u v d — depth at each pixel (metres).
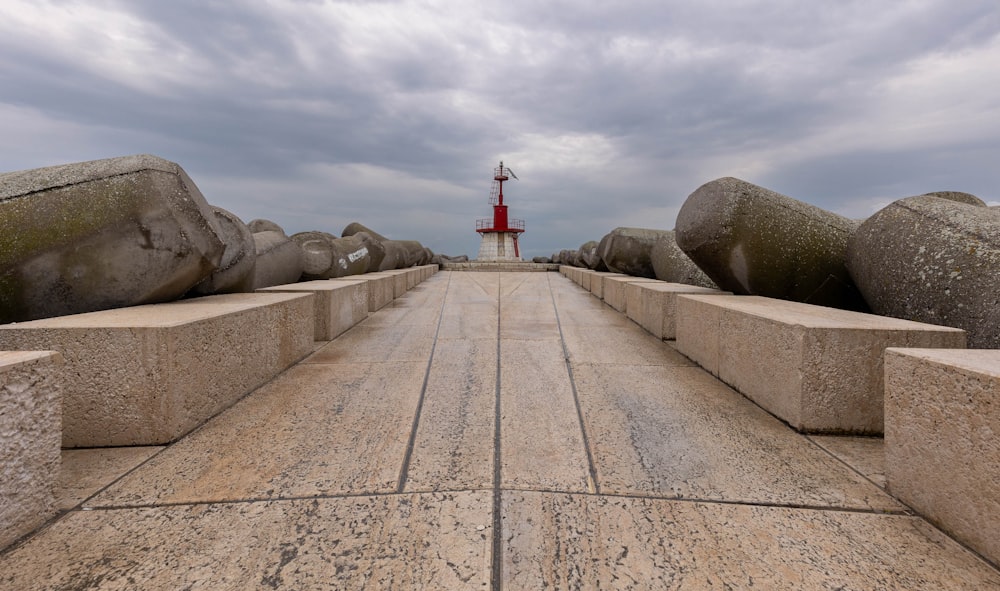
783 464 2.51
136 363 2.64
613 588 1.60
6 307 3.44
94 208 3.56
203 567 1.68
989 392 1.70
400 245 18.66
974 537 1.76
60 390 2.03
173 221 3.75
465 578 1.64
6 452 1.79
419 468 2.45
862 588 1.60
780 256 5.32
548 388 3.87
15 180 3.57
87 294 3.60
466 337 5.99
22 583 1.60
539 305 9.30
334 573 1.66
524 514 2.03
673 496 2.19
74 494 2.16
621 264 11.95
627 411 3.33
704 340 4.47
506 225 36.59
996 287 3.36
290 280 8.40
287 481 2.30
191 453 2.59
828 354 2.88
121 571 1.66
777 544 1.84
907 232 4.23
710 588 1.60
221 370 3.25
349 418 3.15
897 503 2.13
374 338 5.92
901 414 2.12
